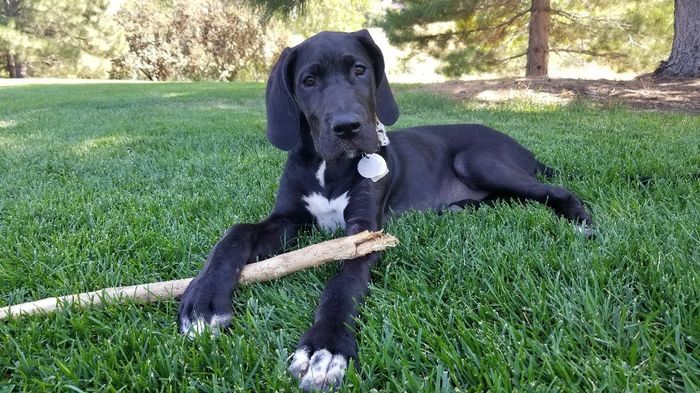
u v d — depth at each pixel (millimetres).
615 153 1217
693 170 1021
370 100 788
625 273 595
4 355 512
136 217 886
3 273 677
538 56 3480
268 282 646
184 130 1877
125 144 1673
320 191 813
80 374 480
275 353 498
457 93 2758
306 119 803
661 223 736
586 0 3746
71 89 4535
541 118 1991
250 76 8695
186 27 8414
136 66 8742
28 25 8609
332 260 628
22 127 2193
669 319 493
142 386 458
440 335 503
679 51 2609
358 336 524
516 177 938
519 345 462
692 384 398
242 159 1358
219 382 460
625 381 414
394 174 899
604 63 3949
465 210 880
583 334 487
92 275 677
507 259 647
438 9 3322
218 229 821
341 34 808
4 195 1127
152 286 609
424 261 675
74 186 1161
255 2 3066
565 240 711
